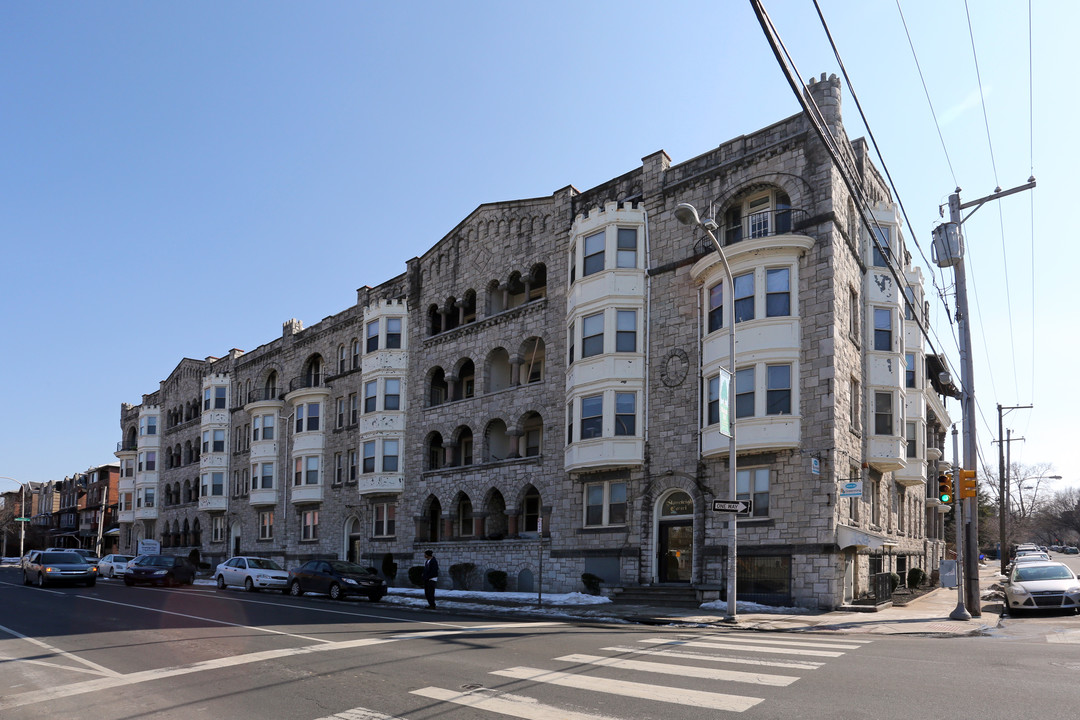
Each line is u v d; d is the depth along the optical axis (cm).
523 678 1062
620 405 2872
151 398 6981
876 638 1617
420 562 3706
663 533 2759
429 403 3903
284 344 5075
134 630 1673
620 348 2902
